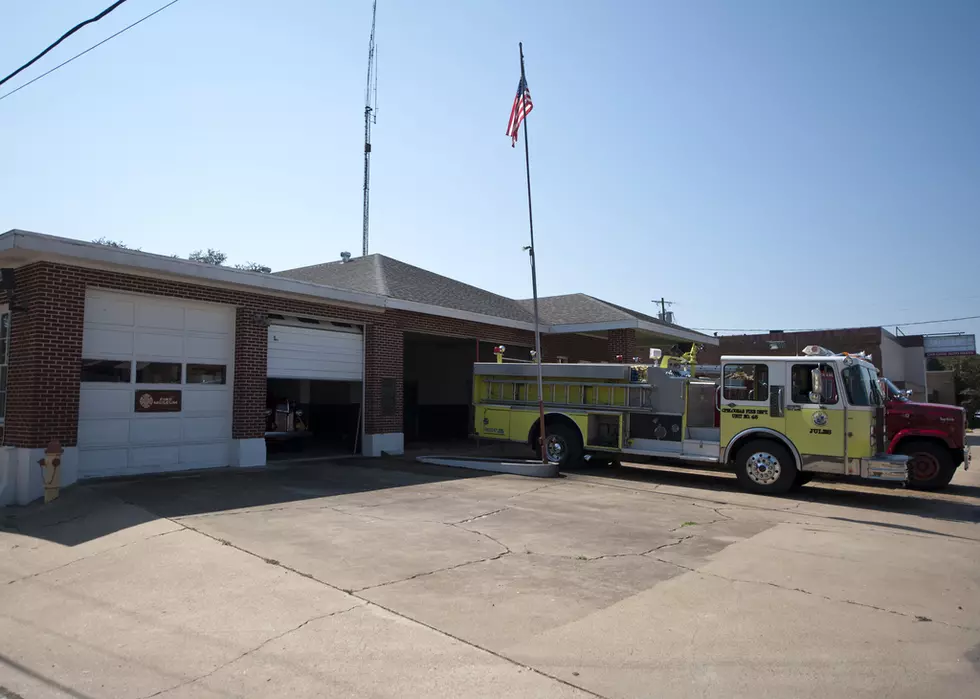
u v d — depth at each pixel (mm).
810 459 11930
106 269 11578
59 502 10078
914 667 4676
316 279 19812
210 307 13539
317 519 8875
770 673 4566
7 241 10125
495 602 5867
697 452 13070
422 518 9172
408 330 17750
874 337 37719
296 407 18453
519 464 13891
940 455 13750
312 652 4891
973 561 7609
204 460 13297
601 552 7648
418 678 4480
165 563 6977
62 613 5914
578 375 14656
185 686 4500
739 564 7262
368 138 28766
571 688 4336
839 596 6207
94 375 11688
